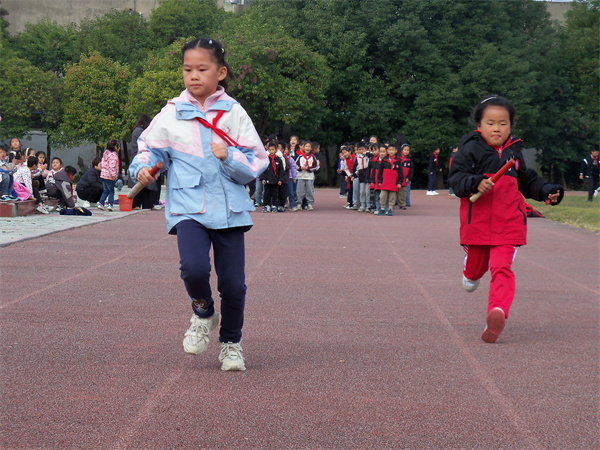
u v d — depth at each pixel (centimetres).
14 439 289
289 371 396
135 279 684
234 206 378
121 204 1507
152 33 4303
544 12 3875
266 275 733
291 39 3300
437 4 3584
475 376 394
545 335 500
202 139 378
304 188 1739
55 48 4278
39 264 757
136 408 328
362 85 3572
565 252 989
